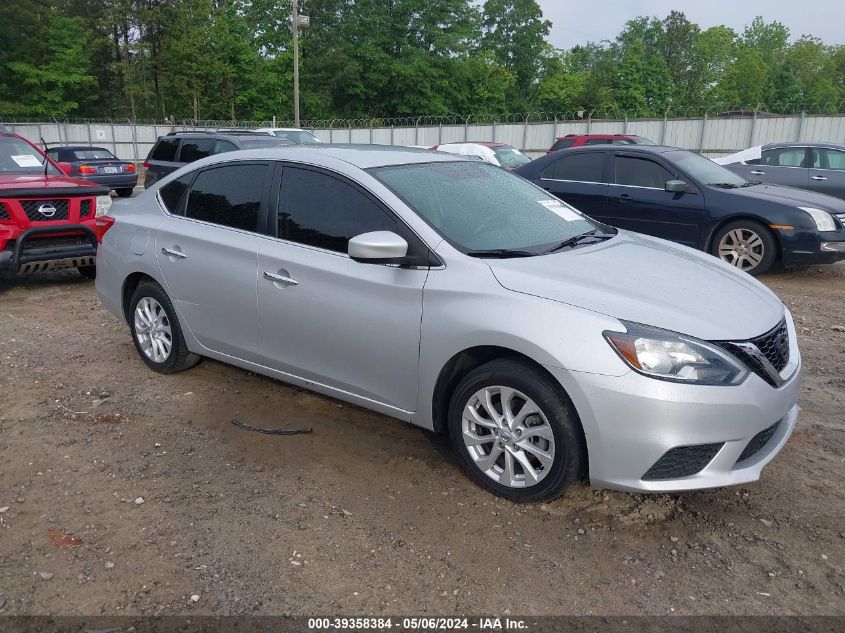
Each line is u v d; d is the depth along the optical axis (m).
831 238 8.02
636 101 68.25
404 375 3.64
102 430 4.23
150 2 57.06
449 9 58.81
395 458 3.88
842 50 85.38
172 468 3.77
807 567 2.95
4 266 7.39
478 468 3.48
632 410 2.95
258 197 4.31
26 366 5.34
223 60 57.50
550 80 74.88
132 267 5.04
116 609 2.68
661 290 3.32
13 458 3.87
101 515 3.31
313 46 58.28
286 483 3.62
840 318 6.88
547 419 3.16
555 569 2.94
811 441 4.10
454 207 3.86
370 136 39.97
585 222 4.43
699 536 3.16
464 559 3.00
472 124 37.53
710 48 83.62
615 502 3.41
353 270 3.75
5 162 8.50
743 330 3.13
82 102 55.50
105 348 5.81
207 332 4.63
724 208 8.37
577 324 3.07
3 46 51.94
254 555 3.01
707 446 3.02
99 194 8.09
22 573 2.89
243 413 4.47
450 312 3.39
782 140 29.67
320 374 4.05
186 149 12.83
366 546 3.08
